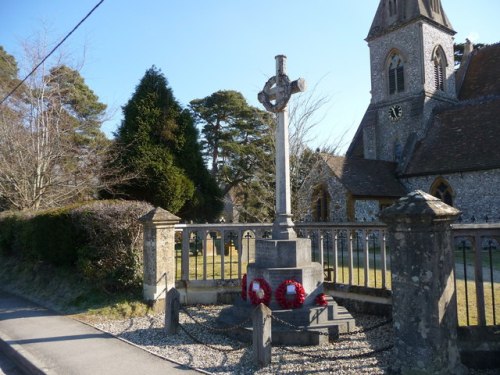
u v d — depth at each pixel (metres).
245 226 9.16
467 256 16.30
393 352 4.50
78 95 22.12
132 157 17.27
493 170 21.23
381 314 7.26
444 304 4.28
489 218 21.31
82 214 9.23
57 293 9.62
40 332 7.00
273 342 6.03
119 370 5.16
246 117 33.59
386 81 30.67
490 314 6.58
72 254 9.80
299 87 7.07
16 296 10.42
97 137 22.17
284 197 7.28
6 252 13.88
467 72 31.62
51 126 15.95
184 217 19.08
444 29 30.16
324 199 24.27
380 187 24.31
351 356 4.93
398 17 30.06
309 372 4.84
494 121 23.38
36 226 10.83
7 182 15.85
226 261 13.57
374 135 30.44
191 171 19.02
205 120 34.25
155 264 8.30
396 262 4.47
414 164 25.33
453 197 22.91
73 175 16.45
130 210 9.03
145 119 18.09
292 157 18.27
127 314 7.98
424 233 4.29
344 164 24.91
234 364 5.23
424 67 28.45
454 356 4.36
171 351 5.88
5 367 5.89
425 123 27.70
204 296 8.90
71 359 5.62
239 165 31.42
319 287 6.84
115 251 9.02
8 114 15.92
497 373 4.72
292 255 6.83
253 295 6.63
